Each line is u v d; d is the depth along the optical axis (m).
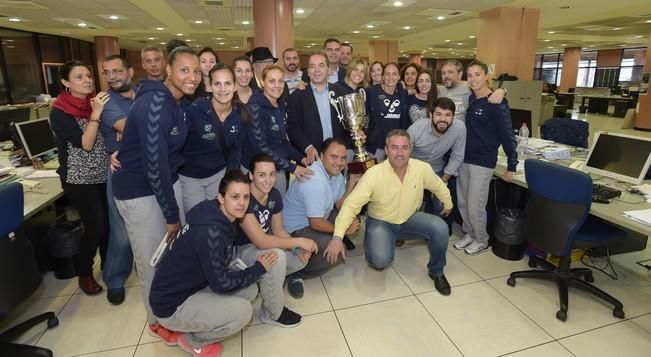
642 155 2.46
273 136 2.51
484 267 2.80
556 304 2.34
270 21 5.63
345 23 9.54
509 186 3.20
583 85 19.14
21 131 2.97
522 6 7.29
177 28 10.41
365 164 2.75
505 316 2.22
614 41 14.01
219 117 2.11
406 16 8.41
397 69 3.00
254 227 2.03
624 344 1.98
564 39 13.41
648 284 2.59
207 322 1.75
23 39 10.46
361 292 2.47
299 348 1.96
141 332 2.08
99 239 2.39
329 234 2.43
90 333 2.07
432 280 2.62
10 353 1.82
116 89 2.16
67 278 2.63
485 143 2.78
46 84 11.15
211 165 2.15
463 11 7.77
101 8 7.28
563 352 1.93
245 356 1.90
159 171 1.64
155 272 1.83
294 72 3.52
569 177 2.10
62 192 2.48
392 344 1.99
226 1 6.82
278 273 2.00
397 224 2.56
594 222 2.45
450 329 2.11
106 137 2.13
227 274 1.72
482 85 2.76
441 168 3.04
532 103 7.01
